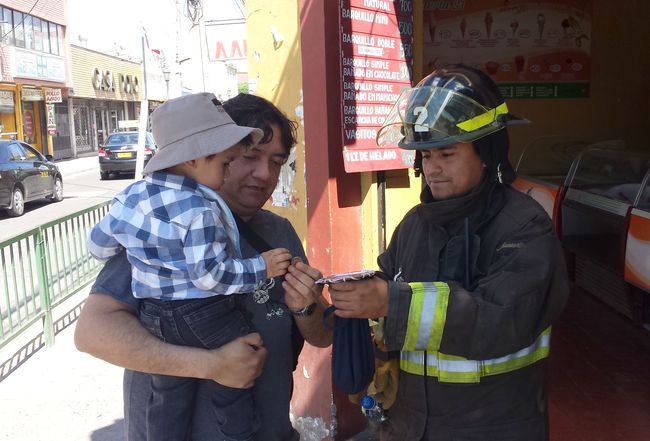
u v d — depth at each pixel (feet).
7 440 12.84
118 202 5.35
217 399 5.71
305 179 12.16
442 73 6.32
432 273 6.22
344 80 11.22
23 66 83.35
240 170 6.35
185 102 5.47
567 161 23.32
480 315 5.28
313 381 12.19
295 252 6.86
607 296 16.52
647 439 11.62
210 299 5.51
